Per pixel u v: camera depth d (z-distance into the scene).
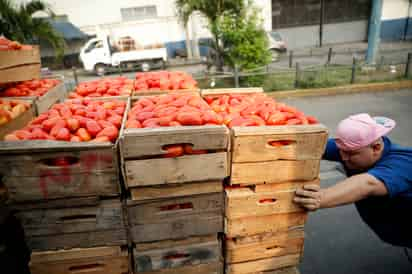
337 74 10.77
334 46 21.27
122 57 16.50
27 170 1.72
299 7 21.31
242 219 2.01
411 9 21.91
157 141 1.76
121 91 3.51
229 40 9.84
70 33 17.92
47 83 4.40
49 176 1.74
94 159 1.75
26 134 1.94
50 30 9.21
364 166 2.04
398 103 8.25
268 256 2.18
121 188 1.95
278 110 2.30
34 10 9.17
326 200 1.84
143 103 2.67
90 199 1.81
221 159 1.87
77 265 1.96
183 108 2.19
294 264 2.26
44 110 3.73
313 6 21.44
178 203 1.95
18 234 2.80
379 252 3.11
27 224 1.84
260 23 10.15
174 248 2.03
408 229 2.14
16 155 1.69
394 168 1.87
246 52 9.58
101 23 19.36
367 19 22.34
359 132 1.88
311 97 9.43
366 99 8.81
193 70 15.78
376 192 1.84
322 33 22.17
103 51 16.33
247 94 3.15
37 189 1.76
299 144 1.93
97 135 2.01
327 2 21.45
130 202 1.87
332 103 8.66
